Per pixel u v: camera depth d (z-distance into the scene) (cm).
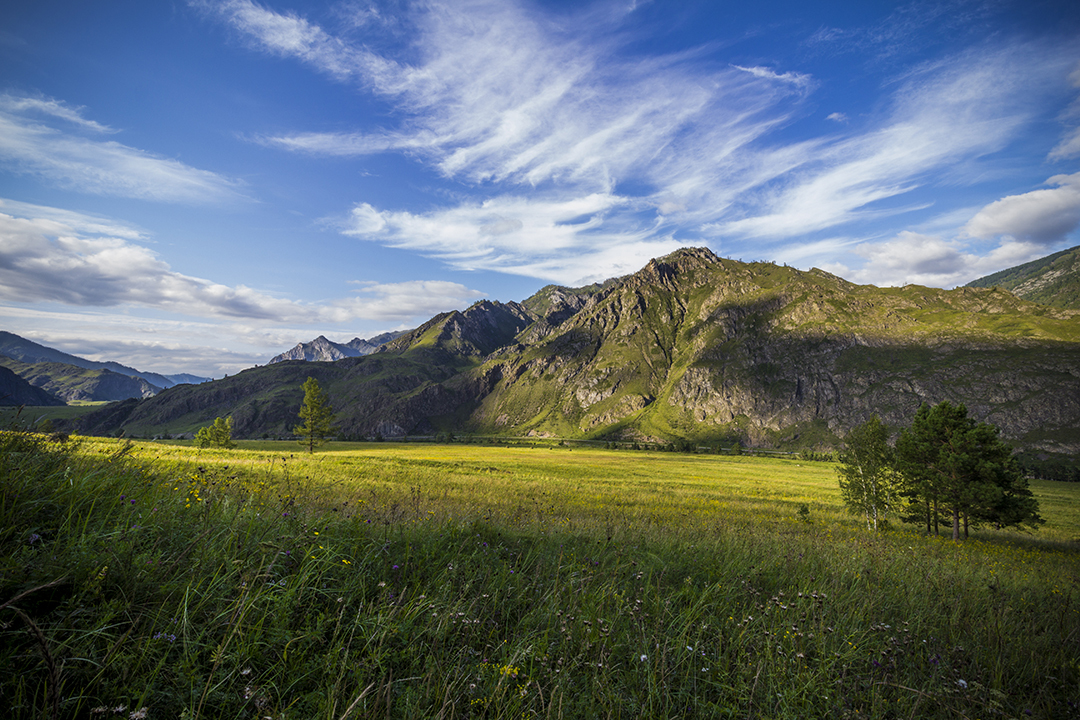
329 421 7625
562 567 661
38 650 287
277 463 2956
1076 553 2661
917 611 682
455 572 576
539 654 428
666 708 391
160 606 353
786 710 391
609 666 437
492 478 4331
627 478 6284
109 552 378
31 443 472
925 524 3394
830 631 559
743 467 11081
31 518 389
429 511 929
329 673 360
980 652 564
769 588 728
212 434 6862
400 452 10231
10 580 310
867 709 415
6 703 276
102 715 279
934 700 430
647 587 616
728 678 443
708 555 857
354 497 1167
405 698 353
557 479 5175
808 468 11706
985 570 1195
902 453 3102
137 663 308
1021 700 468
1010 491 2900
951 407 3033
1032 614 743
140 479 550
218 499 602
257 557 448
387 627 403
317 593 450
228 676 319
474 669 403
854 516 3628
